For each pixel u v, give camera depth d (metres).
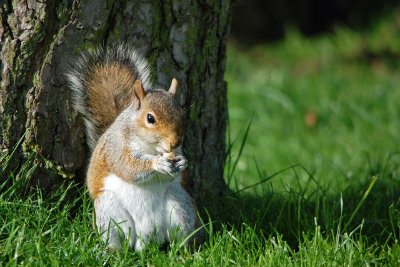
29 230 7.64
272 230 8.38
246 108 14.88
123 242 7.81
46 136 8.10
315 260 7.45
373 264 7.68
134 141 7.62
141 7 8.16
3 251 7.32
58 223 7.77
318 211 8.72
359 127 13.61
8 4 7.80
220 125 9.23
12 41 7.83
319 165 11.70
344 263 7.52
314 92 15.37
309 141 13.14
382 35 20.39
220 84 9.10
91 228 7.94
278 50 20.70
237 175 11.21
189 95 8.71
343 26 21.34
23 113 8.00
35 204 8.06
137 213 7.86
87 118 8.23
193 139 8.87
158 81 8.45
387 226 8.84
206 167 9.08
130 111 7.71
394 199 9.59
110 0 7.97
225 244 7.79
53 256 7.20
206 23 8.64
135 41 8.24
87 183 8.12
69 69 8.01
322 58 19.64
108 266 7.53
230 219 8.78
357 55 19.61
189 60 8.57
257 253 7.66
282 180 10.45
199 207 8.98
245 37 21.52
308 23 21.66
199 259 7.46
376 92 15.48
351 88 16.36
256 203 9.27
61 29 7.87
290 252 7.78
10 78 7.89
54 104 8.05
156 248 7.67
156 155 7.68
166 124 7.41
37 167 8.14
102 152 7.86
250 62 20.03
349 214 9.02
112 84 8.23
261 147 12.78
